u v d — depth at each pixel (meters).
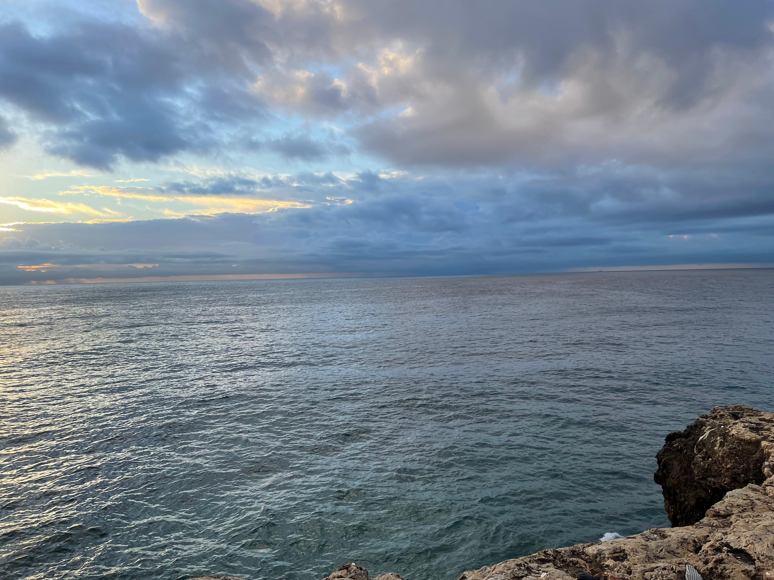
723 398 29.73
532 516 16.45
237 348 54.12
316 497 17.95
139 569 14.04
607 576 5.98
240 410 29.02
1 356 50.16
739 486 10.74
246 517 16.67
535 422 25.72
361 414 27.78
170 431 25.44
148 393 33.44
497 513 16.66
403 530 15.79
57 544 15.24
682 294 139.25
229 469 20.55
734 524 7.10
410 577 13.65
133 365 44.25
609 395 30.67
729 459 11.16
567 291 176.75
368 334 65.19
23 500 18.03
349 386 34.69
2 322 91.62
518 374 37.12
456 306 115.25
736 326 63.47
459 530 15.72
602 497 17.69
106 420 27.34
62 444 23.72
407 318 87.69
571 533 15.50
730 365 38.72
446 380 35.81
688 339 52.84
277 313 105.12
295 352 50.72
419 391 32.72
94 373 40.69
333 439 23.83
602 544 6.93
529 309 100.75
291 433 24.84
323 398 31.45
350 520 16.38
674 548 6.66
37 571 13.99
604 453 21.53
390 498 17.77
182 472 20.30
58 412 28.98
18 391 34.47
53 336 67.50
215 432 25.23
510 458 21.09
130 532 15.91
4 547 15.07
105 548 15.05
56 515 16.94
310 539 15.38
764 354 43.03
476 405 29.00
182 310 118.00
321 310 112.56
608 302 115.00
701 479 11.77
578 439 23.20
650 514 16.56
